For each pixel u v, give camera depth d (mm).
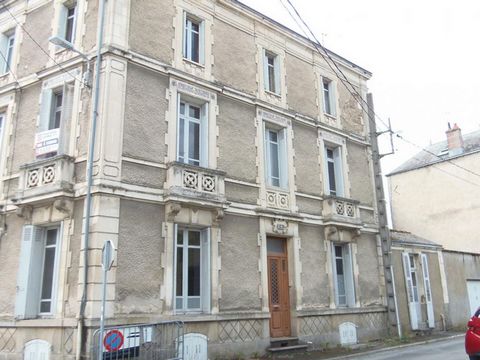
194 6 15094
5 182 13766
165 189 12695
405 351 15172
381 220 19641
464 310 23453
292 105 17562
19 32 15461
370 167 20406
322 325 16125
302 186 16875
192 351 12227
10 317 12242
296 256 15852
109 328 10398
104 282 9352
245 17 16734
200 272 13367
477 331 10281
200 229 13633
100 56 12539
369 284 18500
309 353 14766
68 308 11219
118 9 12914
